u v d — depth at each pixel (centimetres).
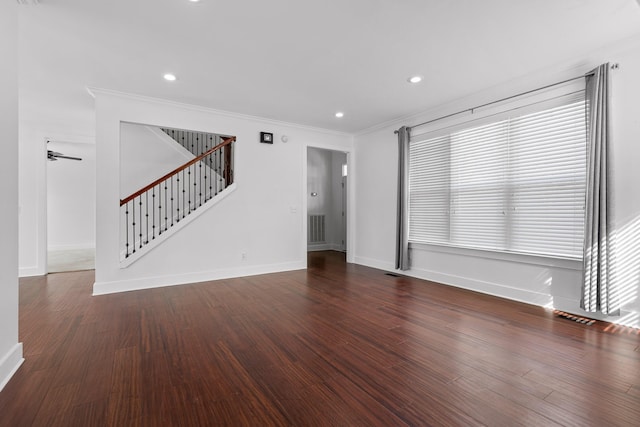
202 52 266
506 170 341
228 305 315
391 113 440
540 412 146
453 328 253
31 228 462
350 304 319
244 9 207
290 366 191
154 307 308
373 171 528
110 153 360
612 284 255
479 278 369
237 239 450
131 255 375
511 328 253
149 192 494
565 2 201
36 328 250
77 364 191
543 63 287
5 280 172
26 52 264
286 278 440
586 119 272
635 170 251
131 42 249
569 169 292
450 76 316
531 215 319
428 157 435
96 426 135
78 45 253
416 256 451
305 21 222
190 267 413
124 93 361
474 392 162
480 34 239
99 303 320
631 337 234
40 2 197
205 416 143
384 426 136
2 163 168
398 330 249
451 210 402
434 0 199
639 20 220
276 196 484
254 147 463
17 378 174
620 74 258
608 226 256
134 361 196
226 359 199
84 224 791
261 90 354
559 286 299
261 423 138
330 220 788
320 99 384
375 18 218
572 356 203
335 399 157
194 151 585
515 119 333
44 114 429
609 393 161
